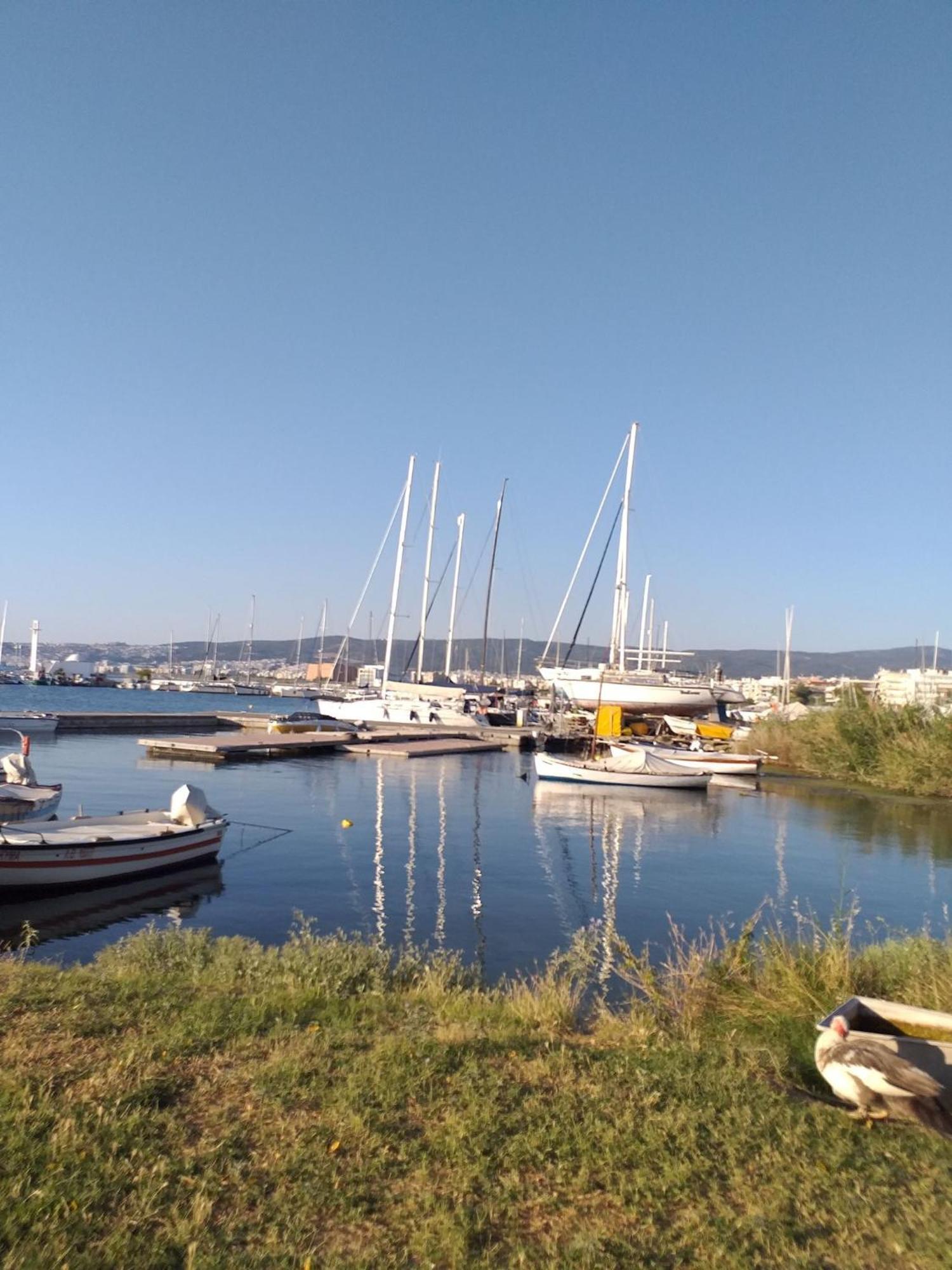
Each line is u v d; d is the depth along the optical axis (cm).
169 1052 627
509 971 1254
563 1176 482
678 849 2367
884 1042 659
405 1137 514
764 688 15800
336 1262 394
